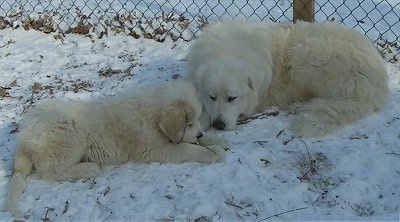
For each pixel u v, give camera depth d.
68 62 3.67
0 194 2.55
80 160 2.68
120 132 2.66
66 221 2.41
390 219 2.26
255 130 2.89
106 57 3.69
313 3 3.57
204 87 2.90
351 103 2.89
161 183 2.55
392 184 2.51
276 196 2.44
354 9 3.75
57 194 2.53
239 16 3.79
